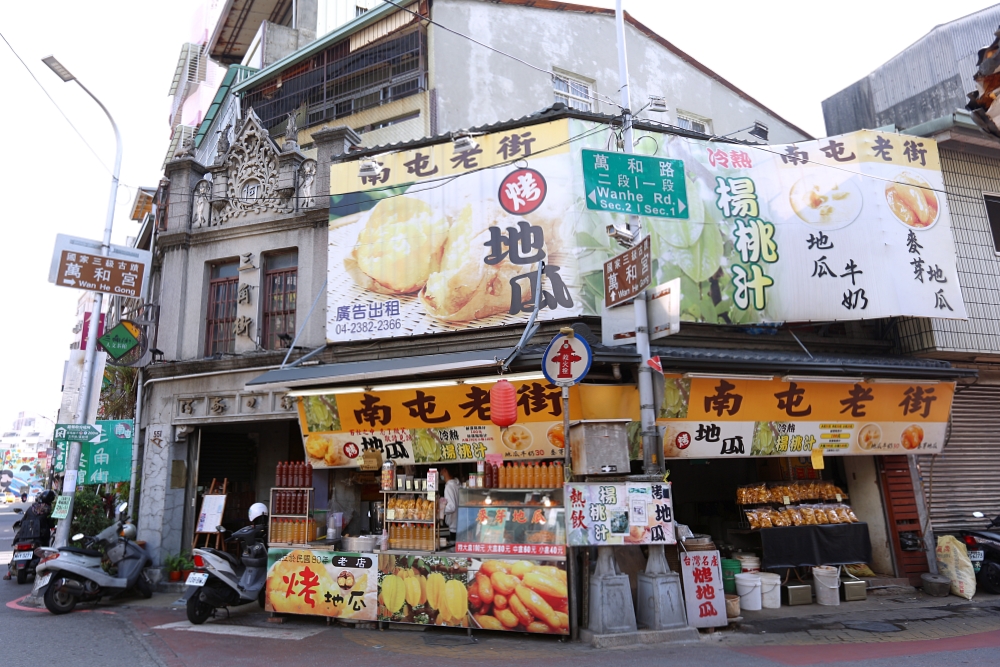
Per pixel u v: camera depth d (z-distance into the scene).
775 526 9.34
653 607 7.09
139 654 6.62
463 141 10.07
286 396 10.62
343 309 10.16
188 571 10.95
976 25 12.43
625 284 7.85
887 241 9.61
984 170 11.56
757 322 9.39
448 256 9.76
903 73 13.71
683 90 15.80
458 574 7.39
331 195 10.66
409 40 13.15
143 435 12.62
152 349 11.85
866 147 10.02
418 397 9.05
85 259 10.95
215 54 21.22
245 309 11.41
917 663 5.98
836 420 9.51
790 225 9.77
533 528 7.42
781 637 7.21
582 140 9.61
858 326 10.88
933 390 9.87
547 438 8.62
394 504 8.07
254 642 7.13
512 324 9.17
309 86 14.49
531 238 9.35
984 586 9.74
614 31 14.95
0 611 9.22
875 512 10.44
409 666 6.07
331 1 18.33
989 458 11.05
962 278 10.75
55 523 12.74
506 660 6.25
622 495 7.13
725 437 9.05
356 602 7.76
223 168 12.31
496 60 13.20
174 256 12.19
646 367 7.68
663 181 8.00
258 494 13.18
